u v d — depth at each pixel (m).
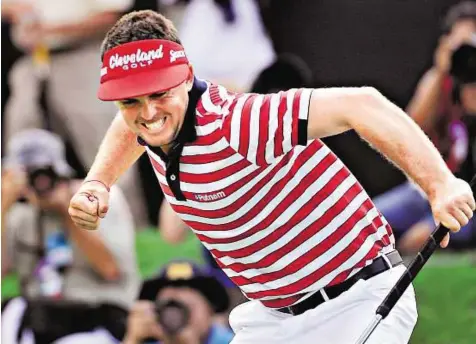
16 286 22.31
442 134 22.45
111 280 22.05
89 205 12.57
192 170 11.67
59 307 21.89
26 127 23.56
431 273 21.78
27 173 22.55
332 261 12.26
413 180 10.98
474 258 21.89
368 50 22.78
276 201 11.88
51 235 22.33
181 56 11.48
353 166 22.45
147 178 23.08
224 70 23.19
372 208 12.43
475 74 22.28
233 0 23.08
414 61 22.61
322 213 12.05
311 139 11.34
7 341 21.95
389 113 10.99
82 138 23.55
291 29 22.97
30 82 23.69
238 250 12.30
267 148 11.33
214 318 20.64
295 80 22.78
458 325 21.67
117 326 21.84
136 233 22.84
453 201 10.73
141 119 11.38
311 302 12.53
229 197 11.76
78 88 23.62
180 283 20.58
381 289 12.34
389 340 12.20
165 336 20.67
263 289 12.63
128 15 11.64
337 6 22.80
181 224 22.45
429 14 22.55
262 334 13.01
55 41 23.72
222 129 11.37
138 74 11.24
